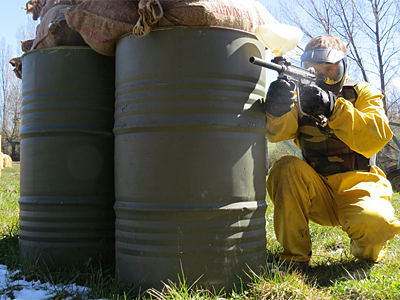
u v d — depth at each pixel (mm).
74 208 3182
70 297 2668
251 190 2783
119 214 2836
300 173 3236
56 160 3197
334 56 3182
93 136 3217
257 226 2828
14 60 3822
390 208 3236
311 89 2885
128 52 2791
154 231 2662
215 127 2656
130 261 2734
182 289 2576
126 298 2617
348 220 3244
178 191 2639
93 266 3174
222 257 2666
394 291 2643
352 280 2818
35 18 3959
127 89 2775
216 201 2656
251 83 2783
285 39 2678
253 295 2604
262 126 2863
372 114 3111
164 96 2658
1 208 6102
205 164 2646
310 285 2797
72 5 3289
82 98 3207
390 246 3887
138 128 2705
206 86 2658
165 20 2662
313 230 4590
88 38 3027
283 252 3314
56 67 3219
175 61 2658
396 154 16531
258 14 2961
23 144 3359
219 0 2715
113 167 3262
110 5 2887
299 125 3506
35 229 3221
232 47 2713
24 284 2912
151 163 2674
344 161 3412
